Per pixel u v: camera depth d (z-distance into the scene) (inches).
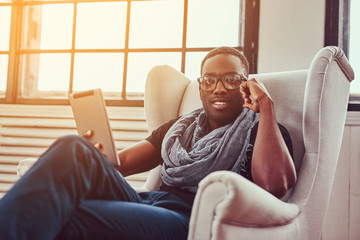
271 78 52.7
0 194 83.4
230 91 47.0
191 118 50.3
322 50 44.7
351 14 76.5
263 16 76.5
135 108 81.0
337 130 44.8
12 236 22.1
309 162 42.8
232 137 42.6
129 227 29.0
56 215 24.1
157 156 51.1
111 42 87.6
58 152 26.8
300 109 48.3
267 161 36.7
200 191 27.9
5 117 86.0
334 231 70.5
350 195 70.5
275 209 31.4
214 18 83.0
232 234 27.4
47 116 84.3
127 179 78.5
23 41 89.7
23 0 90.0
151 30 85.8
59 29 89.9
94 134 37.2
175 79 61.9
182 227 35.0
